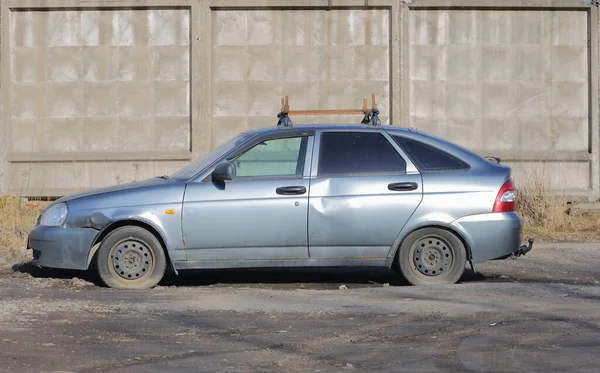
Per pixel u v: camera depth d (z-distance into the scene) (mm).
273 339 6473
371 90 14750
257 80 14742
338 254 8562
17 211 13062
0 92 14664
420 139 8805
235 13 14711
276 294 8250
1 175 14656
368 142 8742
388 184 8594
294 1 14609
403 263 8656
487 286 8609
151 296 8062
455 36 14828
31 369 5609
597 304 7738
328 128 8789
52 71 14805
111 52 14758
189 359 5895
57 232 8484
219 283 9227
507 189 8727
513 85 14898
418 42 14797
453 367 5719
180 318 7152
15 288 8445
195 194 8461
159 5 14625
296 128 8789
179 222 8414
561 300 7914
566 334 6629
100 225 8414
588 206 14367
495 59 14867
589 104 14930
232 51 14727
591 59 14852
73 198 8633
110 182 14727
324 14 14719
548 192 13906
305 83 14734
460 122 14859
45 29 14789
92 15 14758
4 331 6621
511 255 8758
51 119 14805
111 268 8477
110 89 14781
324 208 8500
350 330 6770
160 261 8516
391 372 5605
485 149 14867
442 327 6867
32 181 14711
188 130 14758
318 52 14711
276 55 14719
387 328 6836
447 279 8680
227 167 8383
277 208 8469
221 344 6316
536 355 6020
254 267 8523
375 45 14734
